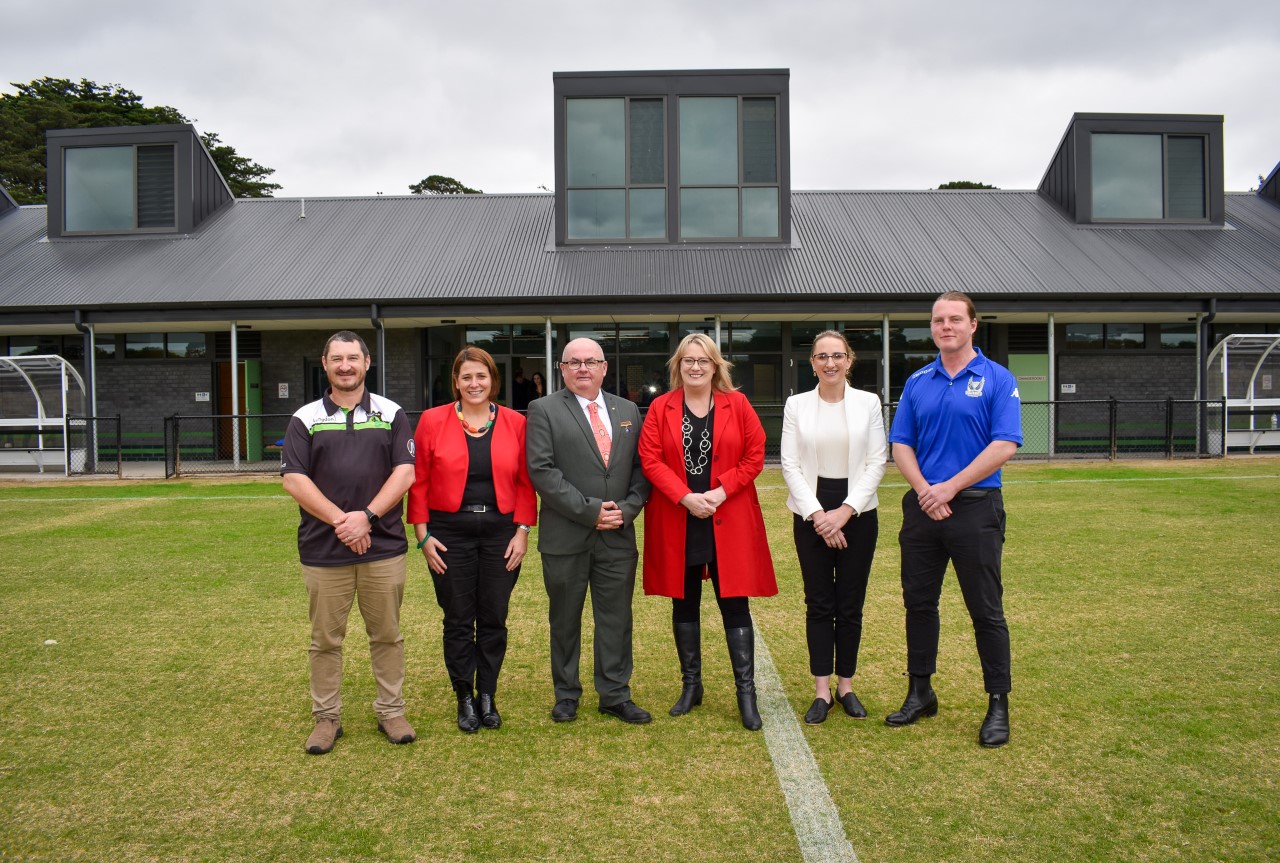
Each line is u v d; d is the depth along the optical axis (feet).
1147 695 13.05
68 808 10.02
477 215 62.03
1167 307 50.14
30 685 14.17
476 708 12.57
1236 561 21.89
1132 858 8.69
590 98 55.52
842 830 9.33
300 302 49.14
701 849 9.00
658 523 12.89
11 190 126.21
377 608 11.89
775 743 11.73
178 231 59.11
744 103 55.72
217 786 10.59
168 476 46.03
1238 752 11.04
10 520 31.50
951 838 9.12
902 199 64.69
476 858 8.89
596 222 55.67
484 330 57.77
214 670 14.94
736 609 12.80
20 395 50.39
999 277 50.83
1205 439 50.19
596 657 12.91
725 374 12.96
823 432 12.79
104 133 59.06
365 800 10.19
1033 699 13.00
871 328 57.67
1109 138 60.03
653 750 11.58
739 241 55.52
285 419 59.57
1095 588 19.45
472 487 12.60
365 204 64.39
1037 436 57.93
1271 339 50.47
